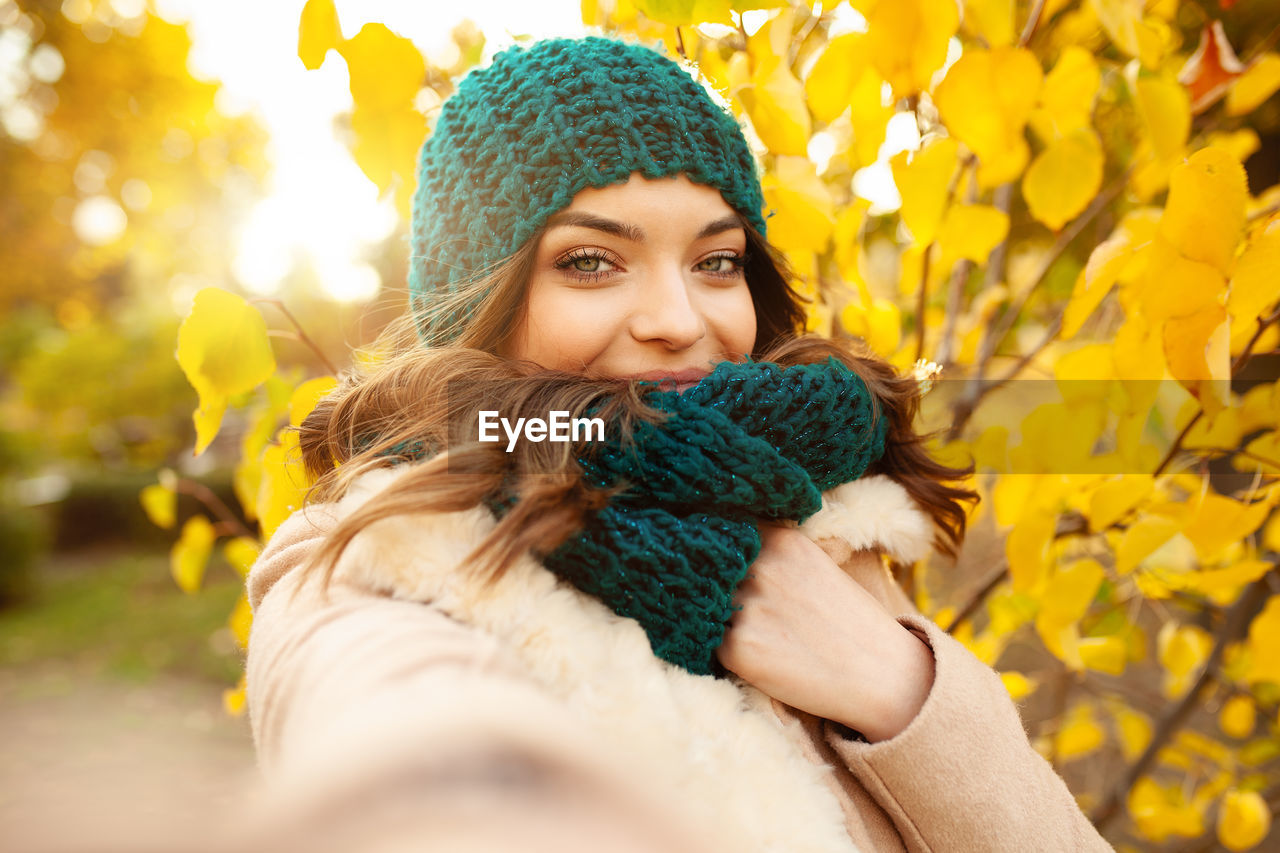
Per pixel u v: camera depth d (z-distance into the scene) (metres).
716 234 0.98
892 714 0.89
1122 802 1.80
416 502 0.73
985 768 0.87
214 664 6.38
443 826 0.33
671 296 0.94
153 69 8.54
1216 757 1.79
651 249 0.94
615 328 0.94
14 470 11.34
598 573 0.80
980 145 0.97
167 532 11.34
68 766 4.26
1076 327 1.10
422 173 1.07
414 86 0.99
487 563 0.71
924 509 1.19
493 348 0.98
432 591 0.71
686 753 0.75
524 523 0.74
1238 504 1.08
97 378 13.44
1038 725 2.07
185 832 0.27
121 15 8.52
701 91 0.99
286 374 1.47
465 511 0.76
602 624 0.78
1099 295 1.06
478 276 0.98
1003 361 1.65
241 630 1.61
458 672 0.54
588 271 0.95
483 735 0.39
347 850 0.32
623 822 0.36
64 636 7.31
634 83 0.94
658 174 0.92
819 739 0.94
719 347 1.02
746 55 1.22
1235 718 1.79
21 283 12.86
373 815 0.34
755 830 0.75
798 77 1.42
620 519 0.80
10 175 10.89
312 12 0.94
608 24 1.34
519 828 0.33
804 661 0.89
